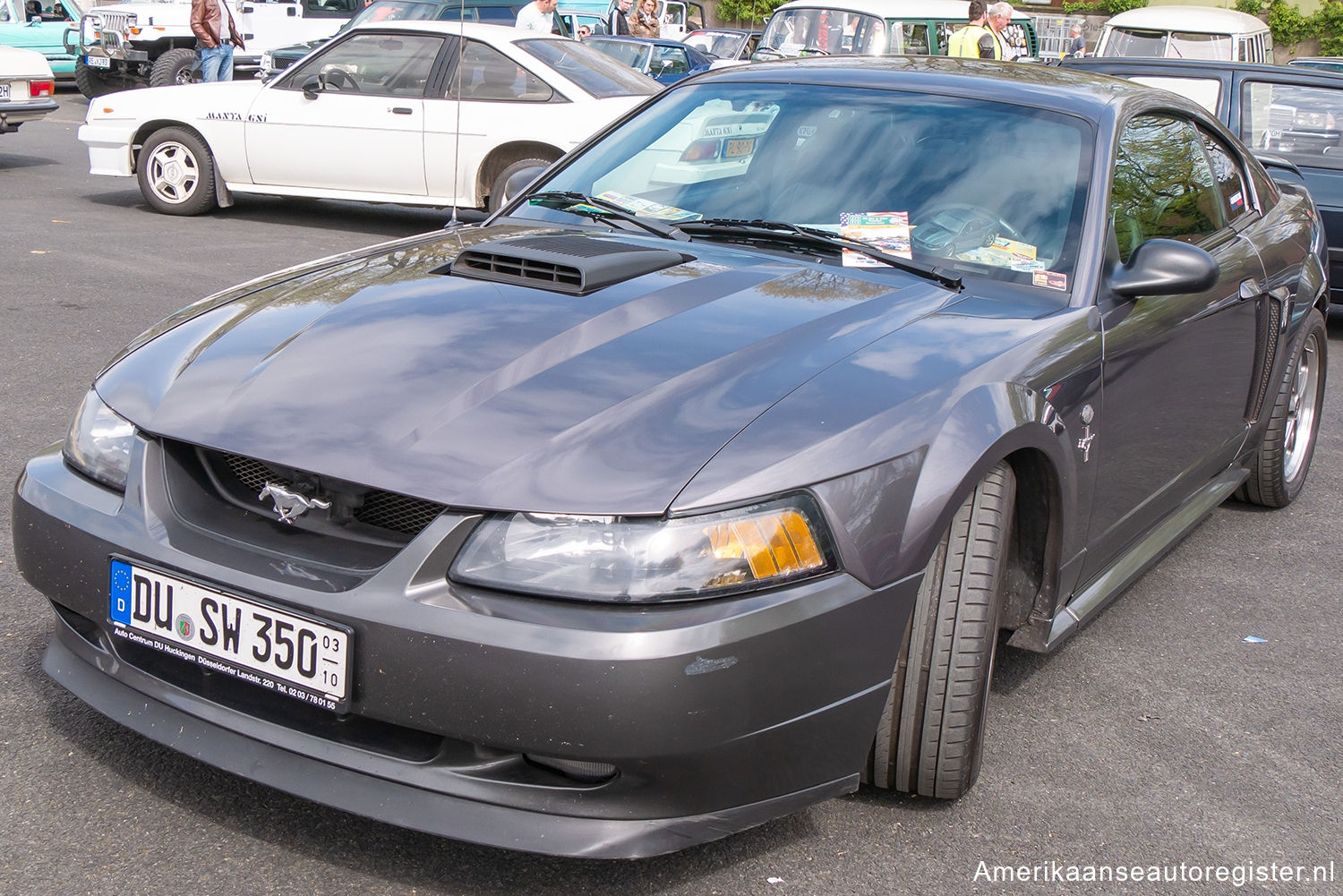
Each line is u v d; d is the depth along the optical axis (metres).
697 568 2.07
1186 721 3.18
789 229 3.16
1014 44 14.92
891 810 2.66
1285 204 4.79
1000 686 3.31
